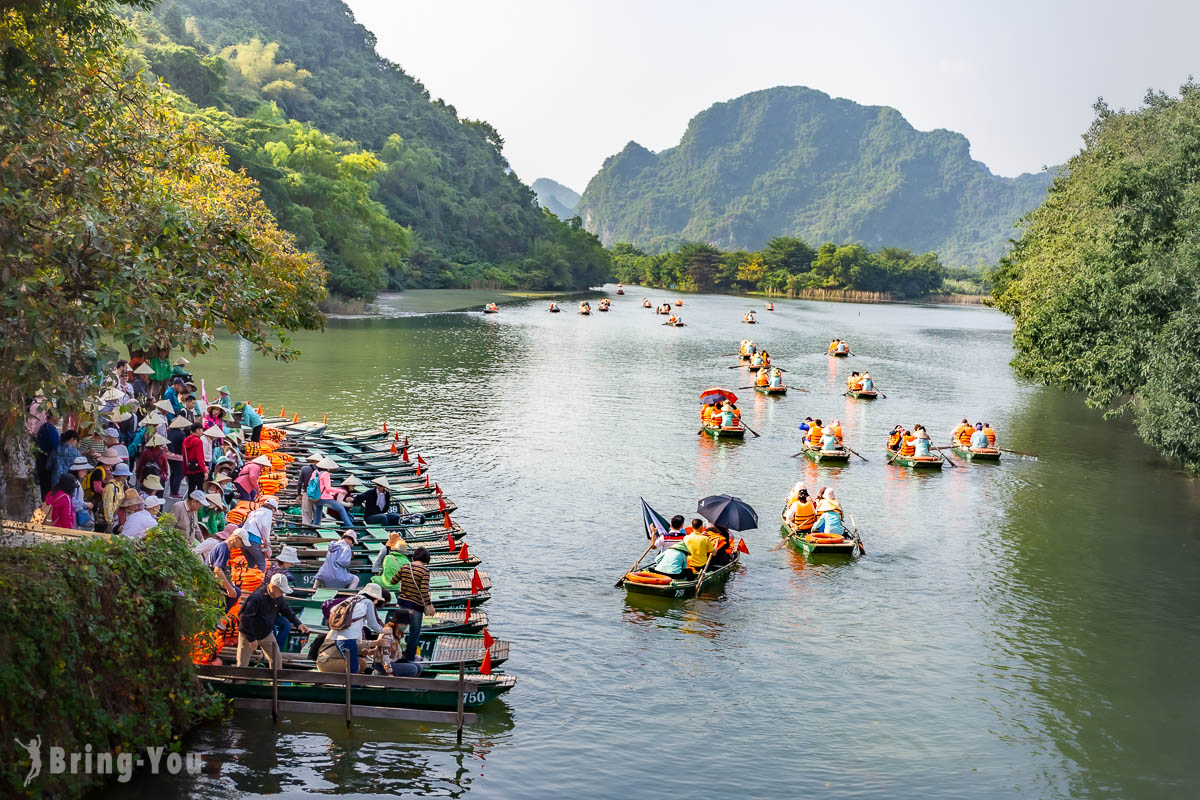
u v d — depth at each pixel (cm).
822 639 2398
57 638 1391
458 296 18612
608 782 1705
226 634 1908
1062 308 4803
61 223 1756
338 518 2844
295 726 1772
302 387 6034
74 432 2123
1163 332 3847
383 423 4794
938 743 1912
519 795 1641
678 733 1900
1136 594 2795
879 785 1748
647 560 2919
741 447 4778
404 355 8169
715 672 2183
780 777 1758
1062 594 2784
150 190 2378
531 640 2303
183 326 2014
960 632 2481
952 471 4409
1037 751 1894
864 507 3706
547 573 2773
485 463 4156
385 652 1852
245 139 12925
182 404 2931
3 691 1305
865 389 6650
